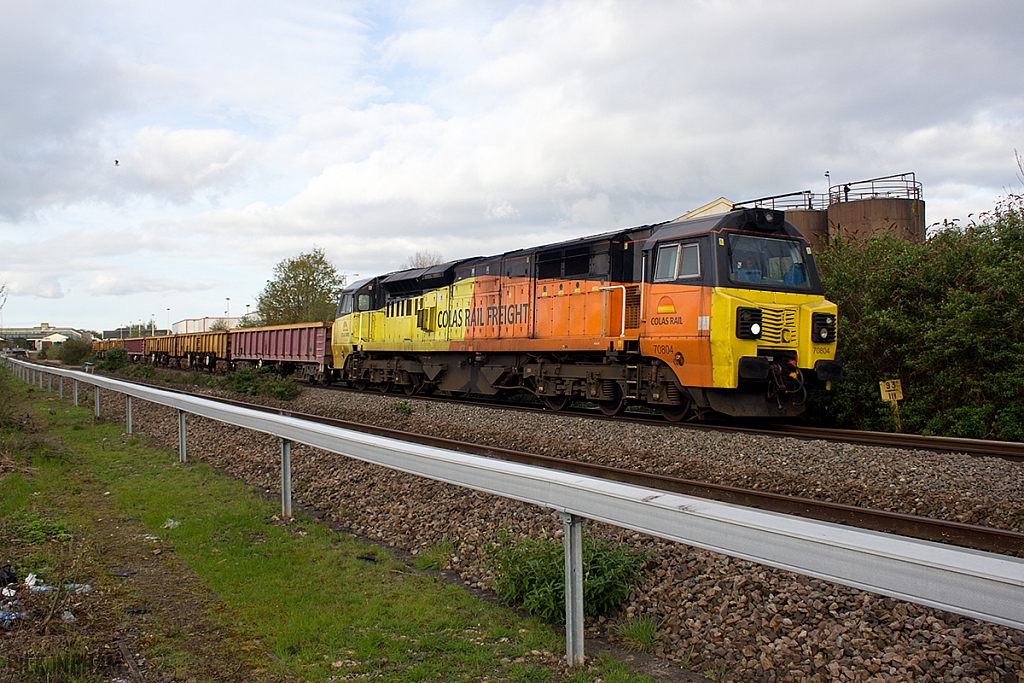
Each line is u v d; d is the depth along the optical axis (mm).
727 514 3521
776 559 3266
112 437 13281
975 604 2643
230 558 6098
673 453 10250
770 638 4496
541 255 16234
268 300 54188
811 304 12516
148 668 4035
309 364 29969
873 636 4320
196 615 4875
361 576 5809
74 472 9758
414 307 21547
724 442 10484
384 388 24453
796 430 12227
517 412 15148
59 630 4410
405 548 6848
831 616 4605
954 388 12750
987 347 12375
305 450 10602
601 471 8930
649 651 4586
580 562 4293
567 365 15641
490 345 17781
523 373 17234
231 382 27875
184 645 4379
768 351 12078
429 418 15922
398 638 4613
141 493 8438
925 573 2787
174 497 8297
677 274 12578
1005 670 3896
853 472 8477
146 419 15727
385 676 4051
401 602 5246
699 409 12758
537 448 11539
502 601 5402
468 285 18891
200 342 41938
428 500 7828
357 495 8398
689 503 3754
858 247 15562
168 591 5324
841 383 14109
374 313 24234
